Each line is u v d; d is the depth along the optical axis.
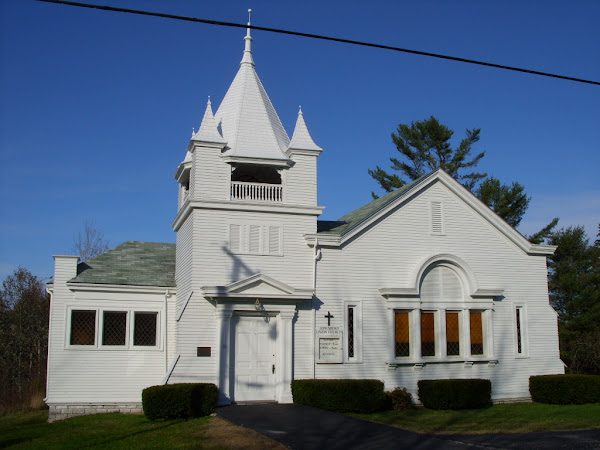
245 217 22.52
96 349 22.95
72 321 23.00
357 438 15.54
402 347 23.52
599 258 49.09
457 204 25.19
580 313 46.19
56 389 22.39
